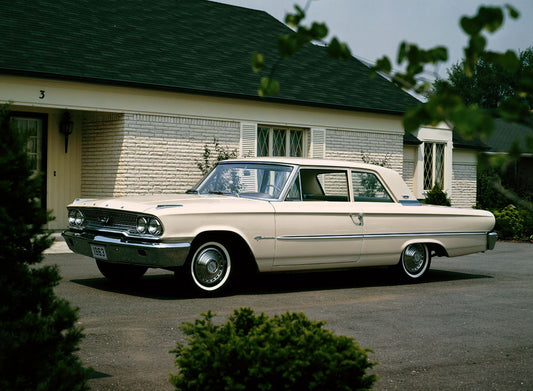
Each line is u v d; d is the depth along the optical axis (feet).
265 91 5.93
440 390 12.91
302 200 24.54
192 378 9.48
